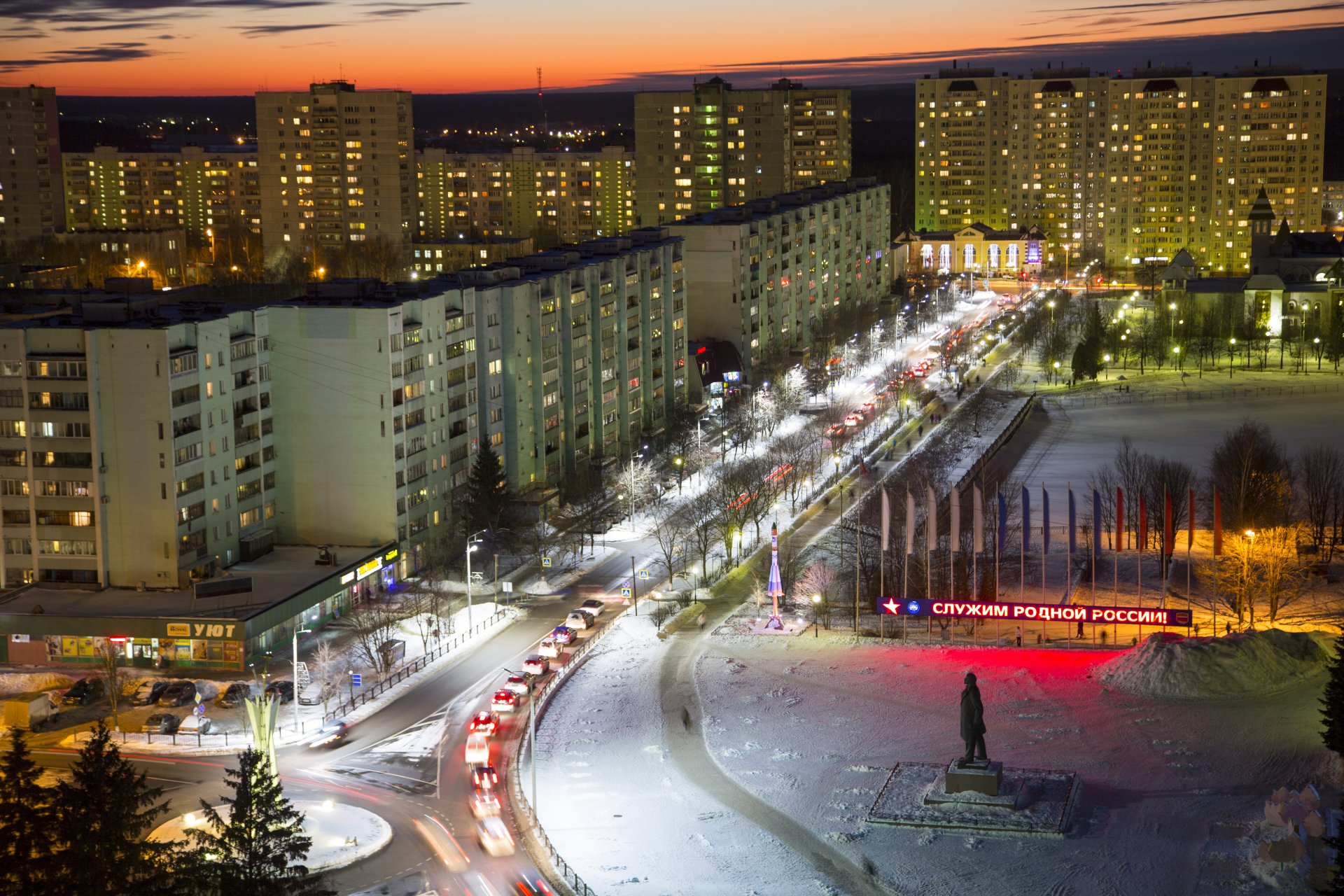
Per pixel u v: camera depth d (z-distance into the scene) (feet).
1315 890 422.41
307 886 425.28
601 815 505.25
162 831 488.44
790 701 606.55
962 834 481.46
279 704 524.93
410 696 626.64
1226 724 565.12
